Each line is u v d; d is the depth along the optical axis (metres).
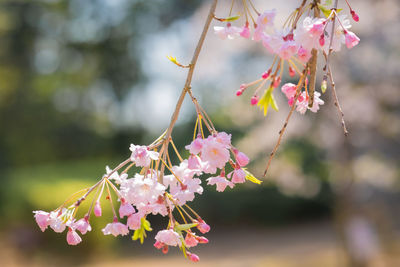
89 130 17.66
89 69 18.11
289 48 1.10
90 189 1.17
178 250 10.45
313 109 1.32
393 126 7.14
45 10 17.02
